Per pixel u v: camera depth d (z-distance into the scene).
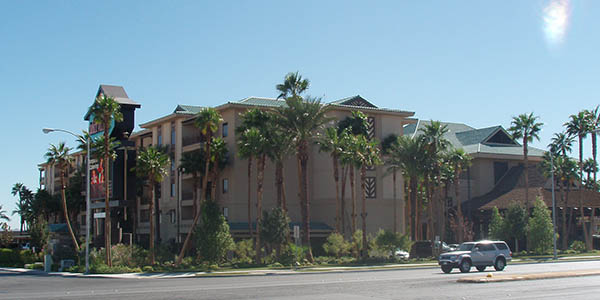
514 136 71.25
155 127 75.38
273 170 66.19
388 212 67.62
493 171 89.44
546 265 46.16
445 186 76.44
